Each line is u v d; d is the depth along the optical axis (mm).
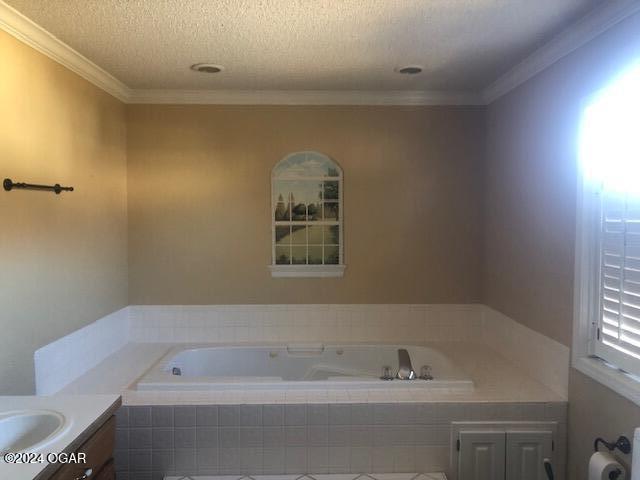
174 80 3156
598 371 2135
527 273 2863
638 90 1930
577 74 2330
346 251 3545
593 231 2256
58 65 2562
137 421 2375
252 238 3527
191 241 3514
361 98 3461
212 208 3510
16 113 2199
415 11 2088
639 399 1857
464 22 2203
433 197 3527
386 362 3389
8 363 2123
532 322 2809
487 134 3482
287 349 3406
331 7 2049
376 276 3551
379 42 2469
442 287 3557
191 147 3486
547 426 2422
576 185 2318
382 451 2420
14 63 2186
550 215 2588
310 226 3541
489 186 3453
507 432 2410
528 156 2842
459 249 3543
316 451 2408
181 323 3531
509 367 2979
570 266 2391
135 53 2631
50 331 2479
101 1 1992
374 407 2406
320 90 3393
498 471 2428
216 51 2602
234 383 2580
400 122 3510
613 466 1913
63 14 2119
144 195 3492
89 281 2918
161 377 2678
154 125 3473
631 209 1985
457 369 2793
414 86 3295
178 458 2391
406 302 3559
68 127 2668
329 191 3525
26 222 2264
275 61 2768
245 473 2400
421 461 2434
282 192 3521
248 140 3498
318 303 3559
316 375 3389
